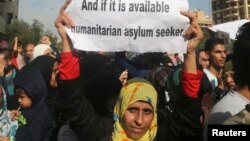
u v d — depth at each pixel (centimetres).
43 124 317
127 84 228
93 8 239
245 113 154
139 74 416
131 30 240
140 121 217
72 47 237
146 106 219
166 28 237
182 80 228
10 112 319
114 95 269
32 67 362
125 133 224
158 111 268
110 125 244
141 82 226
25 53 799
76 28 239
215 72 431
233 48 192
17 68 642
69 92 230
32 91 317
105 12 240
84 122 234
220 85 414
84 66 333
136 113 219
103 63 346
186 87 226
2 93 317
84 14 238
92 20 239
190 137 228
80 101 233
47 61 366
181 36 235
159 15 237
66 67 231
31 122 313
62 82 230
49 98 358
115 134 225
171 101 241
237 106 193
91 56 345
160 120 256
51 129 323
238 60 189
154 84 363
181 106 227
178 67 253
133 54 438
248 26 188
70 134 242
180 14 235
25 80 320
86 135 237
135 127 219
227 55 389
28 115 315
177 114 228
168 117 244
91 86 272
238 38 190
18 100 341
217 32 559
